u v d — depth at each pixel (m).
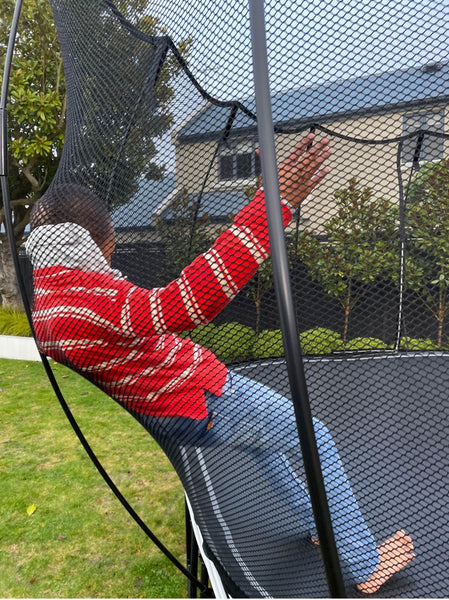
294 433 0.79
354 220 0.70
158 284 0.83
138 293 0.72
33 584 1.71
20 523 2.06
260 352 0.75
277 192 0.51
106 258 0.85
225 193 0.71
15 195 5.21
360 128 0.63
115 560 1.83
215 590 1.03
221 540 0.93
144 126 0.78
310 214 0.68
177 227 0.78
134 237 0.83
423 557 0.83
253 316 0.73
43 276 0.79
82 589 1.68
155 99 0.75
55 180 1.00
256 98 0.52
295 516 0.81
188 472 0.93
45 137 4.23
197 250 0.77
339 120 0.63
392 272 0.75
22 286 0.99
